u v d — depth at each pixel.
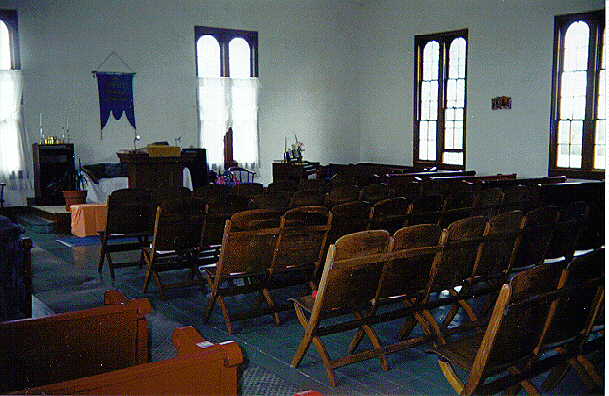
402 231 3.55
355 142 16.17
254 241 4.23
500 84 12.52
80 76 12.12
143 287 5.57
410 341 3.70
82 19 12.05
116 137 12.64
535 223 4.53
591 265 2.94
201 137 13.75
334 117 15.74
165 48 13.12
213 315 4.79
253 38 14.32
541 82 11.78
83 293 5.43
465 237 3.94
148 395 1.42
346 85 15.86
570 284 2.84
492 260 4.28
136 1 12.66
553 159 11.75
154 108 13.09
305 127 15.30
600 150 11.02
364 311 4.81
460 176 10.31
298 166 13.27
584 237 7.29
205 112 13.76
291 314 4.80
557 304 2.78
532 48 11.87
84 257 7.20
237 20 14.05
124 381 1.37
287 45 14.82
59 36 11.82
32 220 9.73
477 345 2.94
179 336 1.73
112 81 12.45
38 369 1.90
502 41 12.39
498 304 2.54
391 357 3.85
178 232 5.18
